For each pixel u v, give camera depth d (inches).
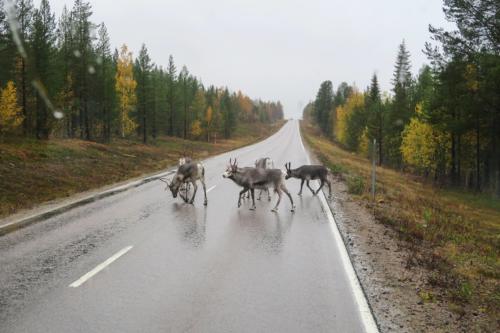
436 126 1186.0
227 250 305.1
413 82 1983.3
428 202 760.3
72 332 178.2
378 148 2032.5
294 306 208.2
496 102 914.1
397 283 243.9
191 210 462.3
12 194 550.6
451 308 208.7
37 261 273.3
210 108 3112.7
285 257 289.9
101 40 1584.6
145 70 1990.7
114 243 319.9
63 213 434.3
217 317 194.9
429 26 999.6
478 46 922.1
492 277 280.8
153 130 2274.9
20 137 1114.7
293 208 466.3
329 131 4399.6
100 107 1603.1
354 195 593.6
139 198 535.5
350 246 320.8
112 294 220.1
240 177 470.0
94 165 893.8
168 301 212.1
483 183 1407.5
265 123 6820.9
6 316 192.2
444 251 338.6
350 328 185.9
